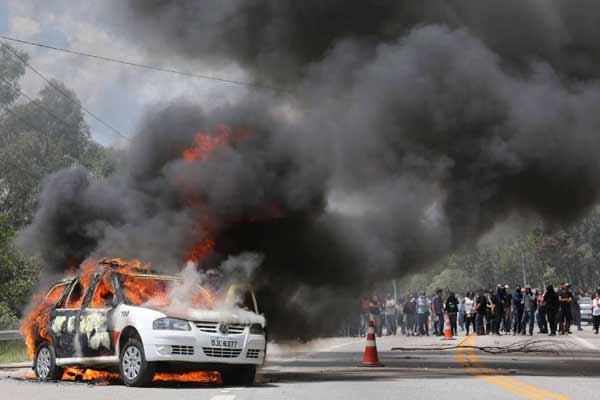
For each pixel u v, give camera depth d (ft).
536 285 321.93
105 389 38.52
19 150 171.53
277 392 37.45
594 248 288.30
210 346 39.45
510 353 71.51
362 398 34.71
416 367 55.16
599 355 67.51
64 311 44.91
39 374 45.62
